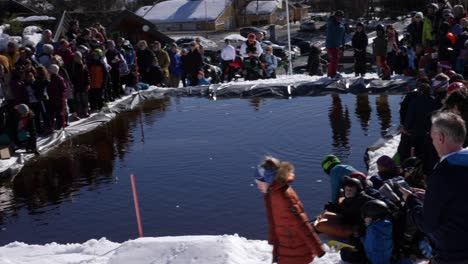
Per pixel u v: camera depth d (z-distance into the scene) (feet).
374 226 19.19
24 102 45.24
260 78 72.64
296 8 291.79
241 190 34.91
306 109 54.80
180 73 71.87
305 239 16.28
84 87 53.21
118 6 287.89
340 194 24.02
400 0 228.63
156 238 21.94
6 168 40.81
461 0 97.19
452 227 11.91
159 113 57.11
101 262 21.99
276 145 43.55
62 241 29.99
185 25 275.80
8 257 23.52
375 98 57.62
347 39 157.28
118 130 51.21
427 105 30.07
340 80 62.39
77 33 62.34
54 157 44.29
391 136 41.93
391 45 64.75
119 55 62.39
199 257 20.36
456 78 33.27
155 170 39.70
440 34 56.49
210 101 61.67
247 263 20.40
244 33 226.99
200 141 45.98
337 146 42.32
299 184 35.14
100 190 36.83
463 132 11.93
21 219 33.12
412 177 24.40
